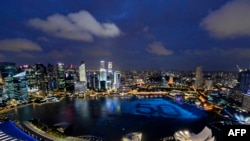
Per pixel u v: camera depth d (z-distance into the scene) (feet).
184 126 551.59
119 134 475.72
